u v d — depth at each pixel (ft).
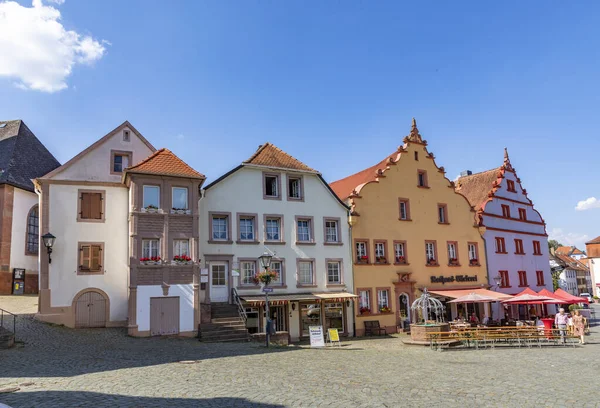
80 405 31.24
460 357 62.03
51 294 78.79
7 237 106.22
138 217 78.18
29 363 49.08
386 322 105.70
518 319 124.06
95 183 84.28
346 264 103.04
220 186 91.97
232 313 84.23
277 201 97.45
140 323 75.61
